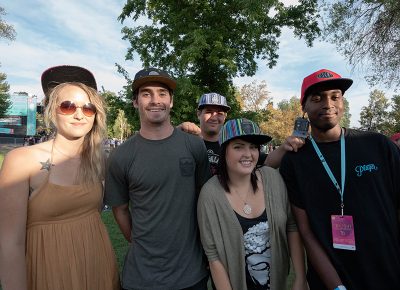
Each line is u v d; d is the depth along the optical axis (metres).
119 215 2.61
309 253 2.23
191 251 2.42
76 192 2.09
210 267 2.31
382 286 2.04
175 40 14.34
